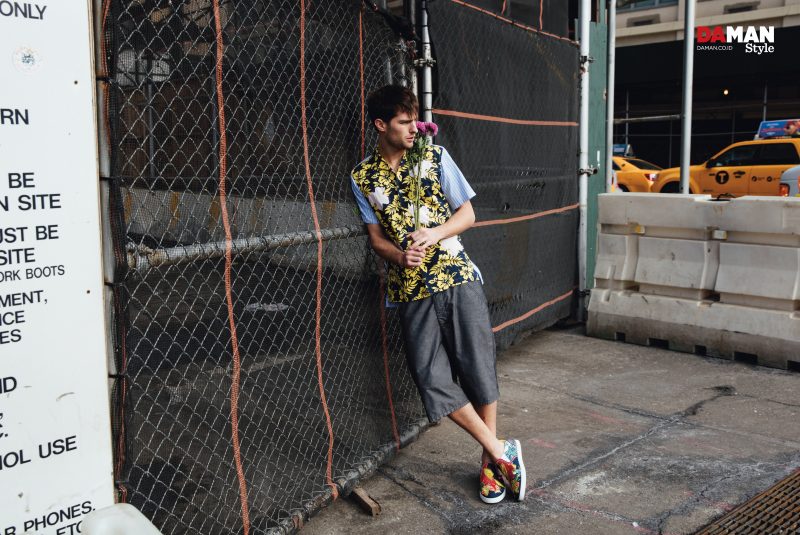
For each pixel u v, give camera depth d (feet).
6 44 5.72
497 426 13.43
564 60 19.12
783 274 16.42
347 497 10.68
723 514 10.08
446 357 10.37
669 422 13.57
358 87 11.23
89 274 6.44
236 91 9.29
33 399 6.14
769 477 11.18
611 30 23.04
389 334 12.26
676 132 78.59
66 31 6.08
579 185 20.63
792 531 9.61
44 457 6.25
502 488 10.62
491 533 9.73
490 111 15.14
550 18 18.39
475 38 14.38
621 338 19.35
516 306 17.04
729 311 17.28
